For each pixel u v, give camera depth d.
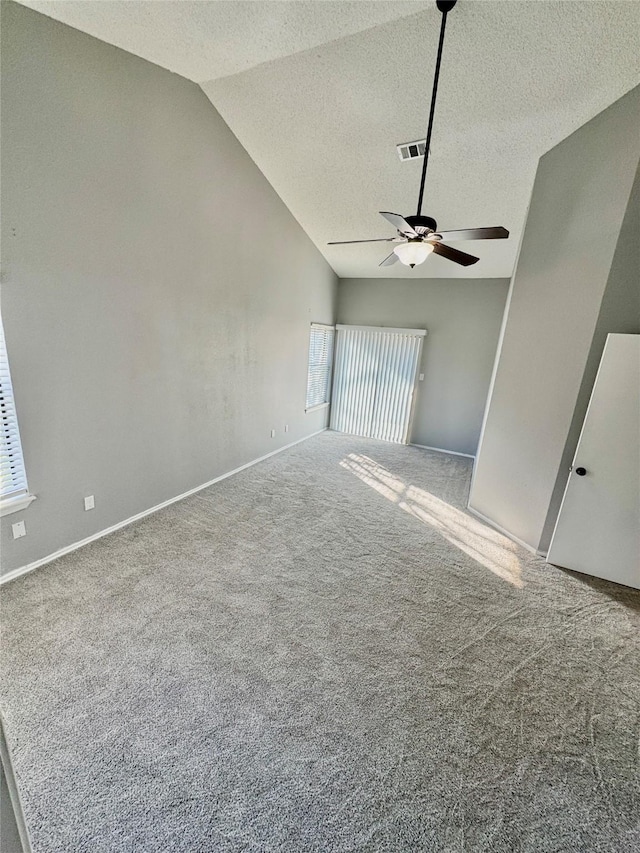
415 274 5.91
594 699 1.87
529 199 3.38
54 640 2.02
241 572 2.70
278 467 4.95
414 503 4.08
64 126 2.29
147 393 3.21
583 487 2.81
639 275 2.48
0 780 0.61
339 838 1.29
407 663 2.01
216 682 1.84
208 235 3.53
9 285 2.17
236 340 4.19
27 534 2.51
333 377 6.98
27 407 2.38
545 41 2.23
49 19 2.12
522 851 1.28
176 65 2.75
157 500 3.53
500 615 2.42
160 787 1.40
